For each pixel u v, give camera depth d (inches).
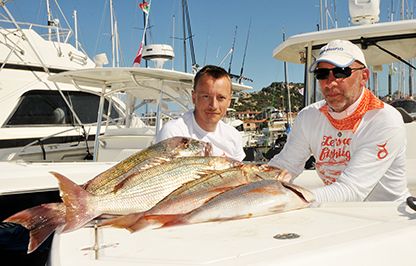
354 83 94.3
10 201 147.2
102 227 59.6
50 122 339.6
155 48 268.4
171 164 75.1
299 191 70.2
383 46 170.1
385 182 98.3
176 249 52.4
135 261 49.1
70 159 328.8
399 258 54.2
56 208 64.3
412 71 181.2
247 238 55.7
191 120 120.4
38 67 345.1
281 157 112.3
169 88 257.3
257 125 599.2
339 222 62.1
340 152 99.3
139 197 71.1
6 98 323.9
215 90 115.3
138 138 230.8
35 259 152.0
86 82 257.8
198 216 63.6
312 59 177.2
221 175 73.0
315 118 104.3
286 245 52.6
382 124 92.0
